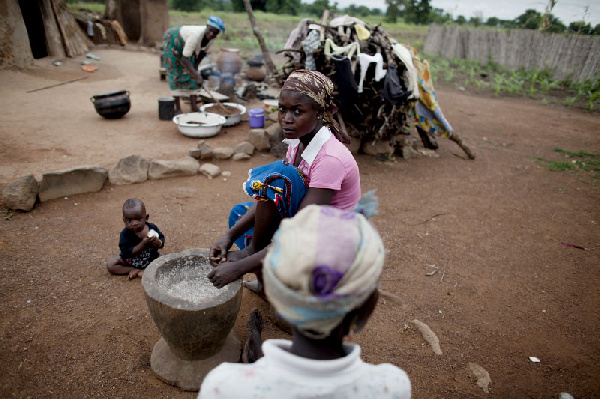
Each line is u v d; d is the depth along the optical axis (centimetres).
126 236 314
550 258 401
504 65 1656
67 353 253
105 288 312
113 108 698
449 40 1878
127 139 623
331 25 591
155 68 1232
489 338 293
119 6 1598
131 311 292
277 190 217
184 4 4522
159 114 736
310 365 89
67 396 226
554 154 709
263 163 569
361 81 533
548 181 593
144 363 252
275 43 1988
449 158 666
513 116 968
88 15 1561
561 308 331
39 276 315
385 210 473
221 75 1025
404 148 654
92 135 630
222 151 564
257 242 238
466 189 550
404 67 568
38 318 276
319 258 79
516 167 641
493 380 258
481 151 705
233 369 99
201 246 376
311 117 211
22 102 784
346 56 532
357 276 81
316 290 79
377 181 550
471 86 1351
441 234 430
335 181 216
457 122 881
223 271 211
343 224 85
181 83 716
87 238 370
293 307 81
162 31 1611
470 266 379
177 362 240
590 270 385
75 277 319
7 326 267
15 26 996
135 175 479
